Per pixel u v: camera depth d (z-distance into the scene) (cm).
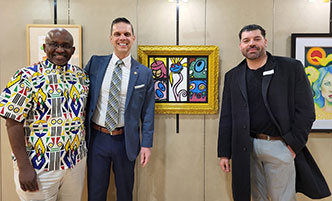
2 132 206
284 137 161
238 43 207
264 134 166
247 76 171
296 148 161
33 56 200
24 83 139
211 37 207
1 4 202
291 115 164
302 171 167
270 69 164
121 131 176
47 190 146
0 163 207
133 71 175
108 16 205
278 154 162
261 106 165
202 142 211
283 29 207
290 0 206
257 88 166
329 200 208
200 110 206
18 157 140
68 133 148
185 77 206
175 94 207
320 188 168
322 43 202
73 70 160
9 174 207
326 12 206
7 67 204
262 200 181
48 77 145
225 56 207
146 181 212
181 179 212
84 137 164
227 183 213
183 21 206
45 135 143
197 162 212
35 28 200
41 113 143
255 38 162
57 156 145
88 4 204
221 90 208
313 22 206
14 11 203
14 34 204
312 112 161
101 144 174
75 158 154
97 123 174
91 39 205
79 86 157
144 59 203
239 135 170
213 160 211
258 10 206
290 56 207
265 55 169
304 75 165
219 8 206
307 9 206
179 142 210
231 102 178
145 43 207
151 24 206
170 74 206
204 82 207
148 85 182
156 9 206
